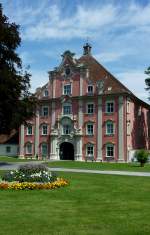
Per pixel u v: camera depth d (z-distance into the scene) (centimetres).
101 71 8212
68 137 8231
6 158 8269
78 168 4747
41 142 8594
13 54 5103
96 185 2608
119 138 7681
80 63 8412
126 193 2212
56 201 1897
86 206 1761
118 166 5525
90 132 8025
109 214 1577
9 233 1254
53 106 8512
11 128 5188
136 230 1310
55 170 4191
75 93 8262
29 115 5338
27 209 1673
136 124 8219
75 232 1279
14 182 2480
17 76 5041
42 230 1302
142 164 5597
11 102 4950
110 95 7819
